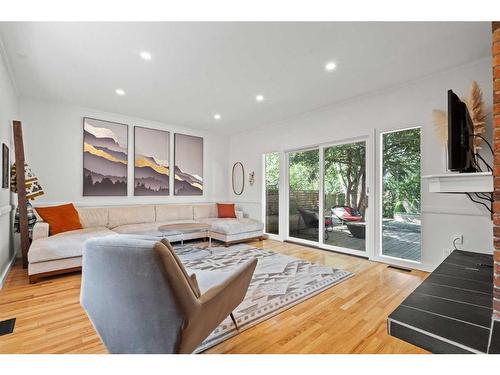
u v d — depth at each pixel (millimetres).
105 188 4348
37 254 2594
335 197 4066
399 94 3252
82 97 3695
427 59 2594
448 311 1535
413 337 1386
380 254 3449
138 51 2449
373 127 3510
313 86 3281
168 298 1014
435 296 1735
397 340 1609
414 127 3133
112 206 4391
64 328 1737
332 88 3342
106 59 2598
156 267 987
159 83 3197
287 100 3785
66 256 2764
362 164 3711
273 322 1829
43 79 3072
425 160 3008
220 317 1426
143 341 1125
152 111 4348
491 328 1350
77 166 4086
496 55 1478
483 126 2527
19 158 3039
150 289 1023
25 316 1902
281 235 4871
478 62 2623
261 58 2580
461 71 2740
